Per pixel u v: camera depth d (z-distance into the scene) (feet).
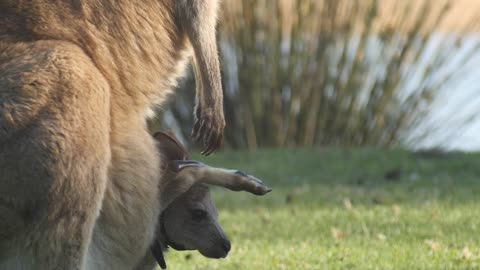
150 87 62.08
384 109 162.91
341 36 161.99
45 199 53.31
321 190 122.72
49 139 53.47
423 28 161.79
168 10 63.52
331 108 163.94
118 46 60.29
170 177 65.51
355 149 155.33
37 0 57.98
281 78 163.22
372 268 79.92
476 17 174.81
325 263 82.53
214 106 65.46
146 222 59.26
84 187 54.13
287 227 100.58
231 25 161.99
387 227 96.78
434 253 83.92
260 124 164.86
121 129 58.85
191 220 68.74
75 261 54.39
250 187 66.28
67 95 54.49
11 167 53.11
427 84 162.40
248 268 82.28
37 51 55.57
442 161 139.95
